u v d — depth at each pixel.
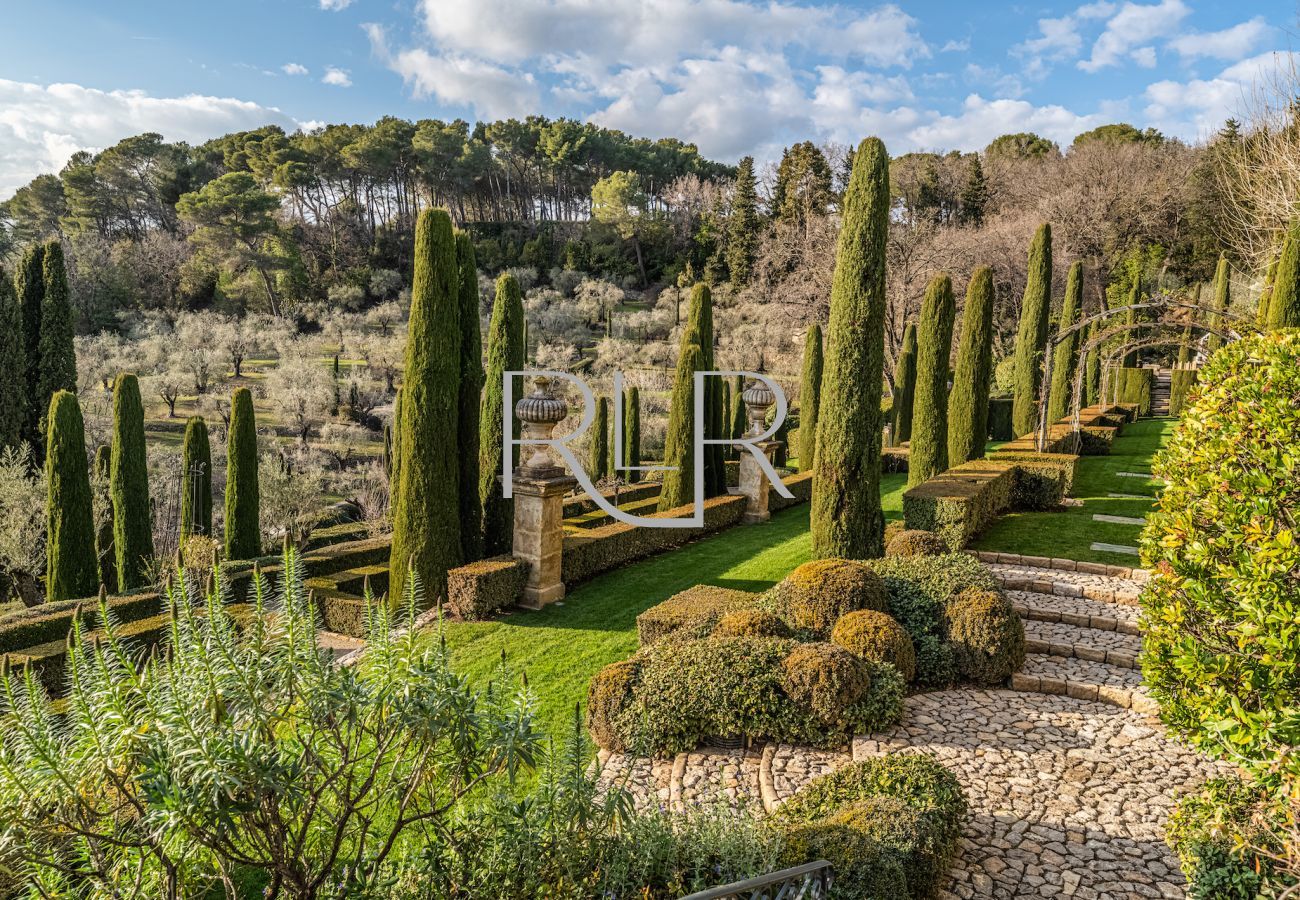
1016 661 7.18
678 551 13.16
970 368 14.63
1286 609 2.56
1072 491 14.59
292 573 3.10
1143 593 3.68
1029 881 4.30
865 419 10.09
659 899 3.49
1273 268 15.70
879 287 10.02
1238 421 3.68
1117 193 38.03
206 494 16.69
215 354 35.34
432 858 3.32
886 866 3.67
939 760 5.70
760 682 6.05
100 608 2.69
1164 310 31.61
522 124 69.25
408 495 10.05
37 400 19.72
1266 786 2.74
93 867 2.66
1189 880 3.72
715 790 5.39
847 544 10.23
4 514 14.49
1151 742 6.01
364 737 3.29
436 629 3.53
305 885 2.86
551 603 10.27
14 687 2.52
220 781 2.46
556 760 3.71
